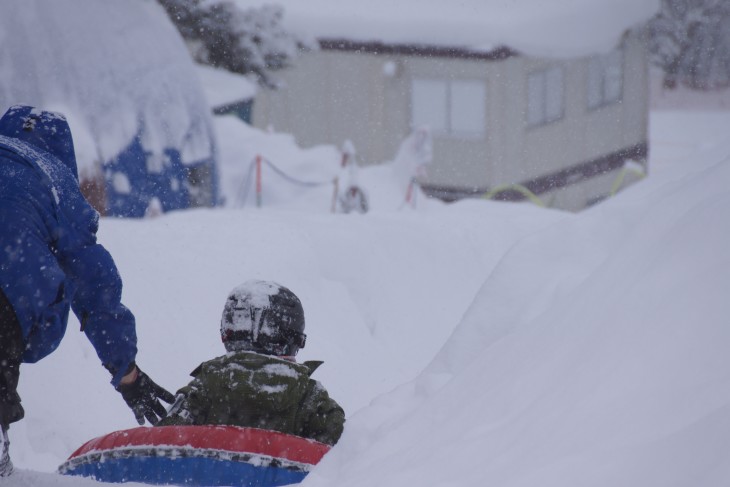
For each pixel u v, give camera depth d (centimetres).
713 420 542
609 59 11256
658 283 745
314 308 2675
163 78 6481
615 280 838
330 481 873
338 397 2364
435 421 848
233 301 1229
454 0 10838
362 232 3117
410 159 8912
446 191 10619
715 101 18638
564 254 1264
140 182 6200
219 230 2872
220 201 6975
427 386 1014
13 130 1077
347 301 2816
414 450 791
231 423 1180
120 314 1056
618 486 539
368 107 10850
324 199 8350
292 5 10950
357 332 2706
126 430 1114
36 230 946
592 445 600
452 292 3106
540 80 10631
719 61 18512
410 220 3444
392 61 10662
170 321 2373
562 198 11006
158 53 6531
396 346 2805
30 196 960
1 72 5897
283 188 8469
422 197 8706
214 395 1188
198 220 2964
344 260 2964
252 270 2672
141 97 6284
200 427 1080
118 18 6425
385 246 3130
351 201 7631
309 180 8612
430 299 3028
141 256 2592
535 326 903
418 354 2803
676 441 547
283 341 1230
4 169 974
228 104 9331
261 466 1045
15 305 897
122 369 1095
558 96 10838
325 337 2572
